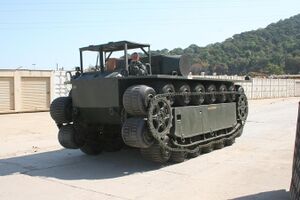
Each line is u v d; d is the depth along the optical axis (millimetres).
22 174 8133
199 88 10047
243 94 12406
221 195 6469
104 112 9047
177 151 8836
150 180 7520
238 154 9883
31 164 9094
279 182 7176
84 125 9766
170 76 8648
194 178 7605
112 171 8312
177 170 8289
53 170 8477
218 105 10820
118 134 10430
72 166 8852
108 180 7578
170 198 6375
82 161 9383
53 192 6809
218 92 10852
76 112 9508
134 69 8852
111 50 9453
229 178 7547
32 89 23406
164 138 8477
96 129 10016
